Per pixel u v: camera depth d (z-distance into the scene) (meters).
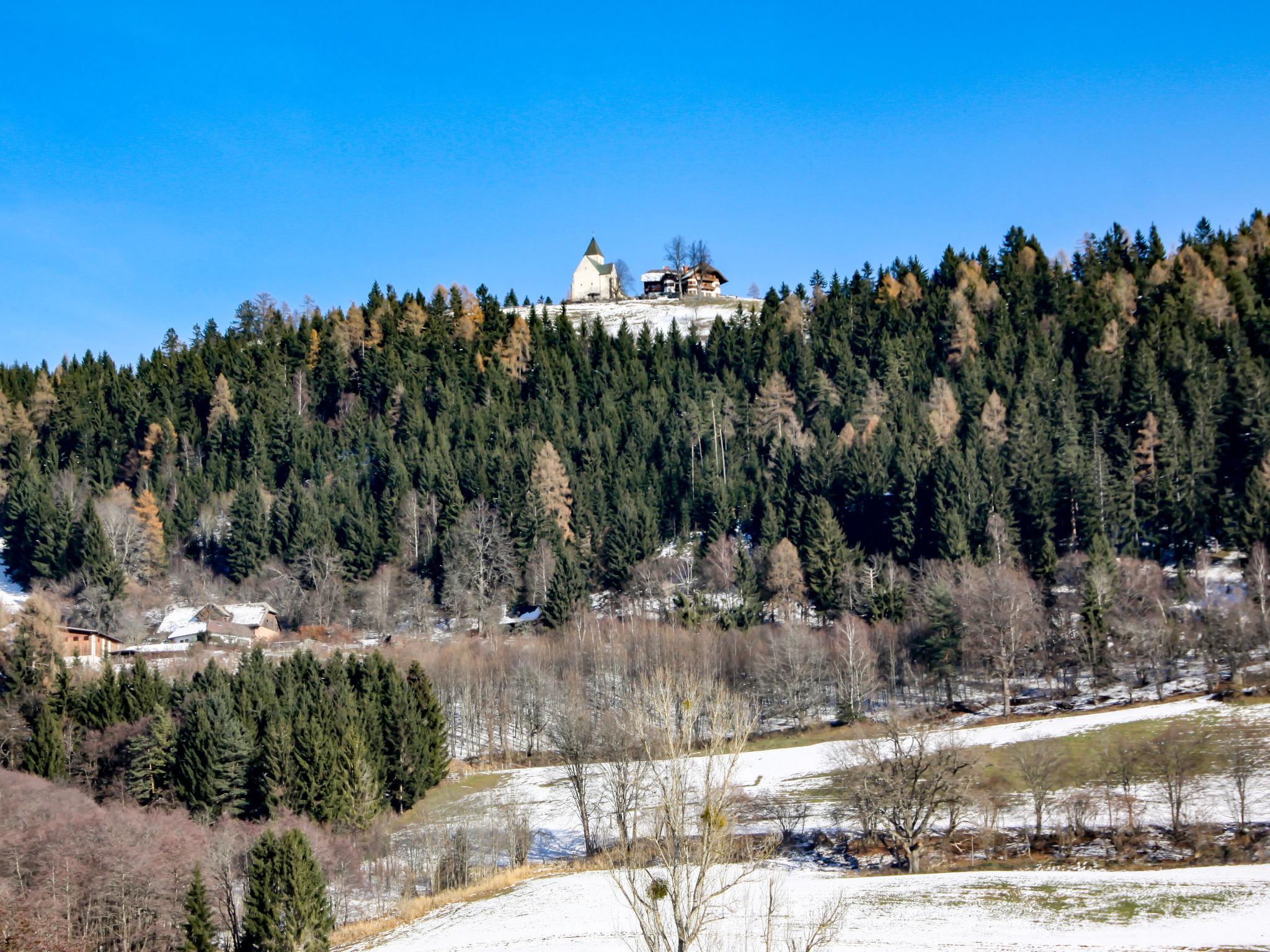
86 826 68.62
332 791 79.75
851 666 103.56
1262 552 116.44
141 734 85.19
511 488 157.50
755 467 169.38
